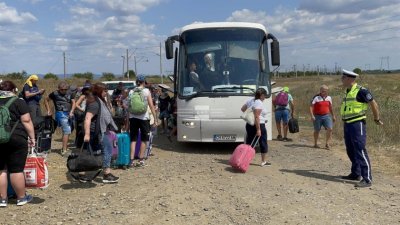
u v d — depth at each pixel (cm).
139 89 991
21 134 673
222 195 739
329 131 1270
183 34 1220
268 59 1215
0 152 672
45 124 1039
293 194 752
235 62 1185
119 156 963
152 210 659
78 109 1070
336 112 1883
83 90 1081
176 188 779
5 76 4391
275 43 1198
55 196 741
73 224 600
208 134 1158
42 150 1020
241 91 1159
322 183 837
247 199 717
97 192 763
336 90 3728
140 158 995
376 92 3469
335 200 721
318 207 680
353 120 833
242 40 1202
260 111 970
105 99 820
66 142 1127
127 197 726
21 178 680
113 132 859
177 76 1228
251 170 948
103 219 620
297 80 8206
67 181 850
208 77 1176
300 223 609
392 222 615
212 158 1108
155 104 1593
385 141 1329
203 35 1205
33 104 1038
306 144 1370
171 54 1222
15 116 666
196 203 693
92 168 782
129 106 989
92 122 791
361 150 824
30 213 648
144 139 992
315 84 5678
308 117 2277
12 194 718
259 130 970
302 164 1031
